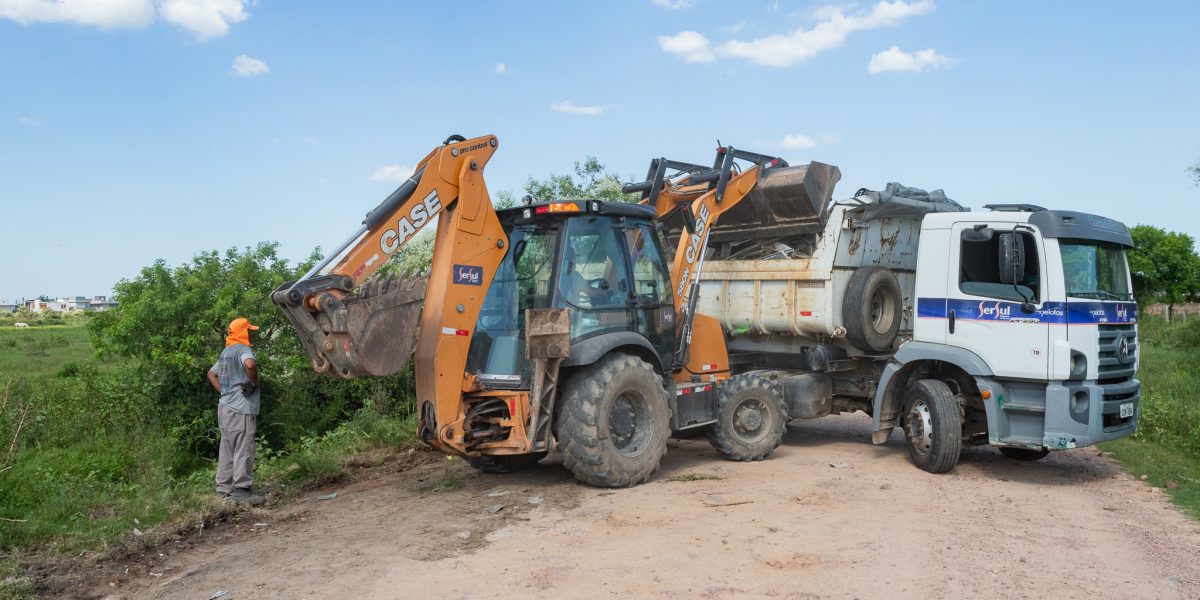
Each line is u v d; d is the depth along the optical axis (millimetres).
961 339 8234
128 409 10570
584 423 7352
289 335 11266
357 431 10844
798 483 7809
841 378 10258
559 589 5035
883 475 8250
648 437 7789
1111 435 7824
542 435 7383
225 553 6039
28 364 20750
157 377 10898
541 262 7703
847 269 9500
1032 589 5051
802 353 10008
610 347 7539
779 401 9273
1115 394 7918
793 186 9305
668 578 5191
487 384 7652
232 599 5051
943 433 8164
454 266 7289
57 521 6645
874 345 9367
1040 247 7801
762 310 9891
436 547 5941
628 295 8141
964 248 8305
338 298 6629
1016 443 7941
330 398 12320
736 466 8711
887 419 8898
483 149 7617
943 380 8805
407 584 5184
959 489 7688
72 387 11812
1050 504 7160
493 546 5906
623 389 7613
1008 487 7809
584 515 6664
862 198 9211
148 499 7227
